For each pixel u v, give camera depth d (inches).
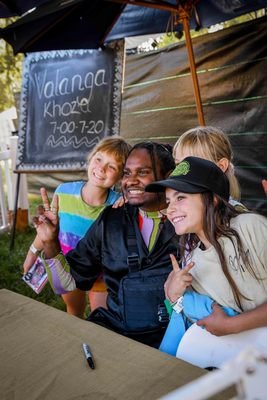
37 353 41.9
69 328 46.8
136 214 63.8
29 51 126.8
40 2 106.0
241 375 18.3
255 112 141.8
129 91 178.1
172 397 17.5
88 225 84.4
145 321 58.9
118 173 81.0
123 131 184.4
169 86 164.4
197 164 50.0
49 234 62.6
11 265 151.3
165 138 170.7
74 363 39.7
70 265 66.2
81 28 129.1
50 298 126.0
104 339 44.0
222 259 48.1
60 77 155.9
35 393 35.5
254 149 144.6
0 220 215.6
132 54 175.0
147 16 150.5
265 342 44.4
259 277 47.6
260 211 146.9
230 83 146.2
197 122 159.0
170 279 50.4
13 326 47.9
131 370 38.2
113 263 63.9
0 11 112.8
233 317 44.7
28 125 164.9
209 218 48.9
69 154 152.7
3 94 316.8
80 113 150.8
